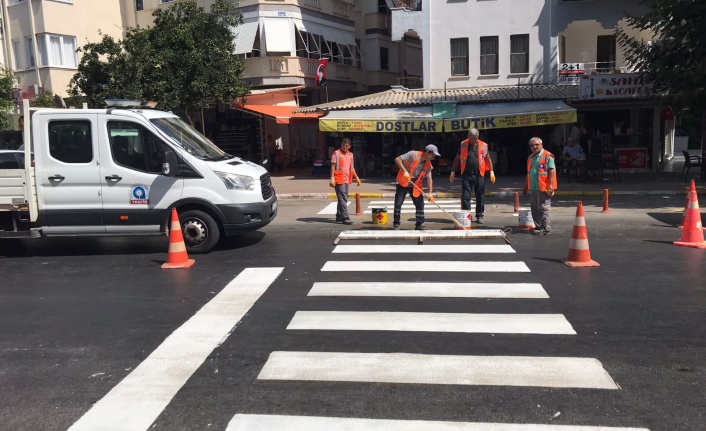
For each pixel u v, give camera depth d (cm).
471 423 387
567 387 438
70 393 450
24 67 2761
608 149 2091
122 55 2152
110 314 638
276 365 488
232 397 433
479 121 2033
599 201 1527
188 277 784
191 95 2200
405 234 1001
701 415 394
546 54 2334
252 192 927
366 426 386
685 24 1524
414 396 427
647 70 1703
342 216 1209
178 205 909
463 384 445
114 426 396
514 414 398
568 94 2125
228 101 2417
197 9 2292
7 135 1513
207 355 514
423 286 711
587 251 805
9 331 593
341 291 698
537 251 894
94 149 902
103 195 905
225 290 714
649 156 2222
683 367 469
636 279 723
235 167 931
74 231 914
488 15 2372
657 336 535
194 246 923
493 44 2394
